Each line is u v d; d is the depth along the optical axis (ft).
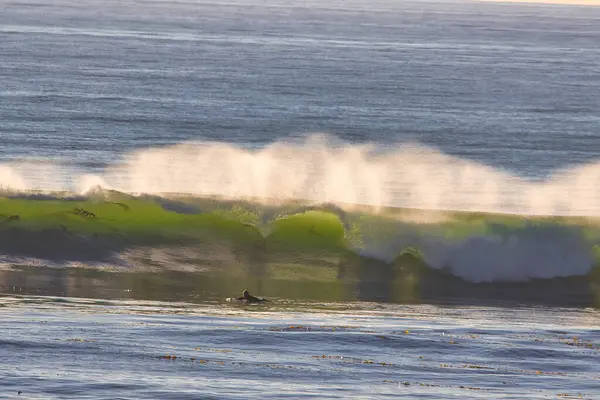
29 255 292.40
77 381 159.43
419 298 278.46
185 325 214.69
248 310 244.42
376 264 305.94
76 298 248.93
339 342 203.31
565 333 228.02
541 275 305.94
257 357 185.68
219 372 171.94
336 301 265.95
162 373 168.66
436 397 162.71
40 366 168.14
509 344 209.36
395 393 164.04
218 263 299.38
